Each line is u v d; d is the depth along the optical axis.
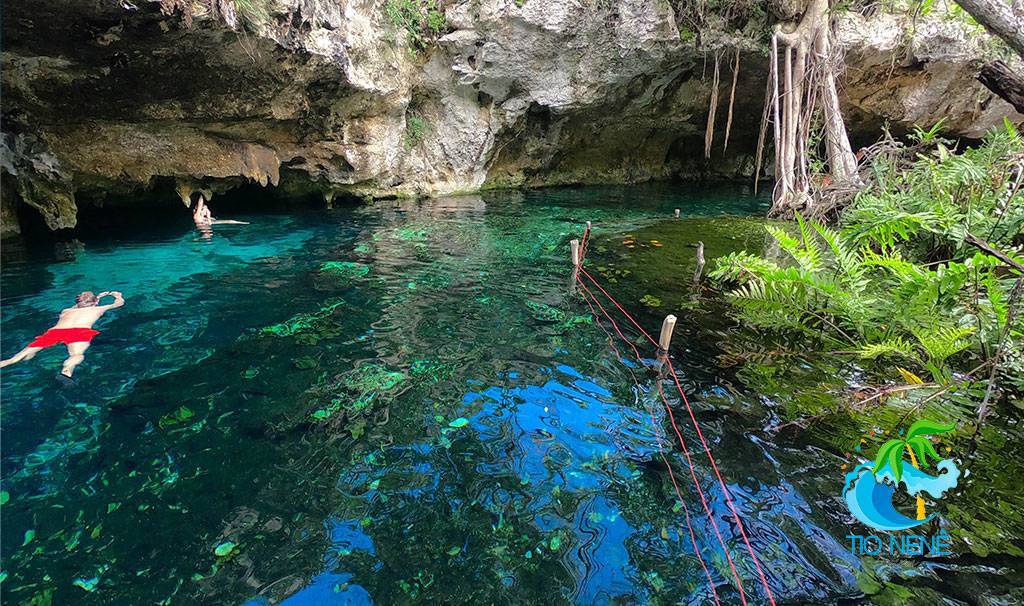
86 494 2.70
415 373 4.05
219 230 8.83
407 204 11.94
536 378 4.02
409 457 3.07
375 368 4.12
